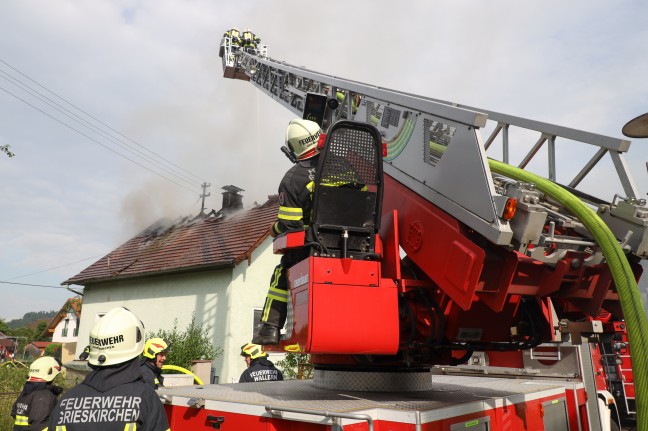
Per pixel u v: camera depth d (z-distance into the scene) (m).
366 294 2.60
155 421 2.06
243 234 14.19
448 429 2.47
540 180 2.69
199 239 15.59
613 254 2.23
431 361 3.36
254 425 2.56
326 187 2.73
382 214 3.26
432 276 2.73
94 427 1.97
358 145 2.82
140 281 15.32
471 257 2.44
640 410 1.97
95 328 2.16
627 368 7.33
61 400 2.06
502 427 2.89
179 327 13.66
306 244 2.67
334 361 3.21
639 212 2.43
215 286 13.20
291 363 11.90
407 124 3.16
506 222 2.32
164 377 4.96
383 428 2.41
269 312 2.90
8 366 10.82
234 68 12.68
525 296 2.97
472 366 4.95
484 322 2.94
